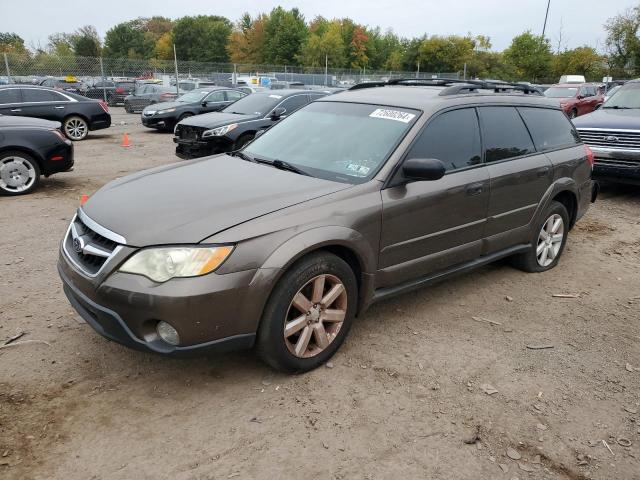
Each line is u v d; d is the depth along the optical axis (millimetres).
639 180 8328
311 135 4281
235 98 18672
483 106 4492
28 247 5605
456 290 4824
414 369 3516
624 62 45094
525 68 51500
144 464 2627
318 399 3166
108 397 3125
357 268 3611
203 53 95188
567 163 5188
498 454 2785
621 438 2947
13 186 7867
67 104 14969
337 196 3416
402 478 2596
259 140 4625
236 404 3098
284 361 3238
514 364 3637
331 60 66500
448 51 57250
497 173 4395
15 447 2697
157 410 3027
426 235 3914
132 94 25828
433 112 4027
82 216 3383
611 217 7672
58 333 3812
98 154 12555
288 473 2602
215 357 3562
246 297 2959
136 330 2900
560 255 5531
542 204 4965
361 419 3004
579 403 3238
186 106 17469
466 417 3059
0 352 3549
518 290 4883
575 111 19219
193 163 4246
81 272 3088
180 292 2801
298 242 3096
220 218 3041
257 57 80250
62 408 3012
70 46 81625
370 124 4102
